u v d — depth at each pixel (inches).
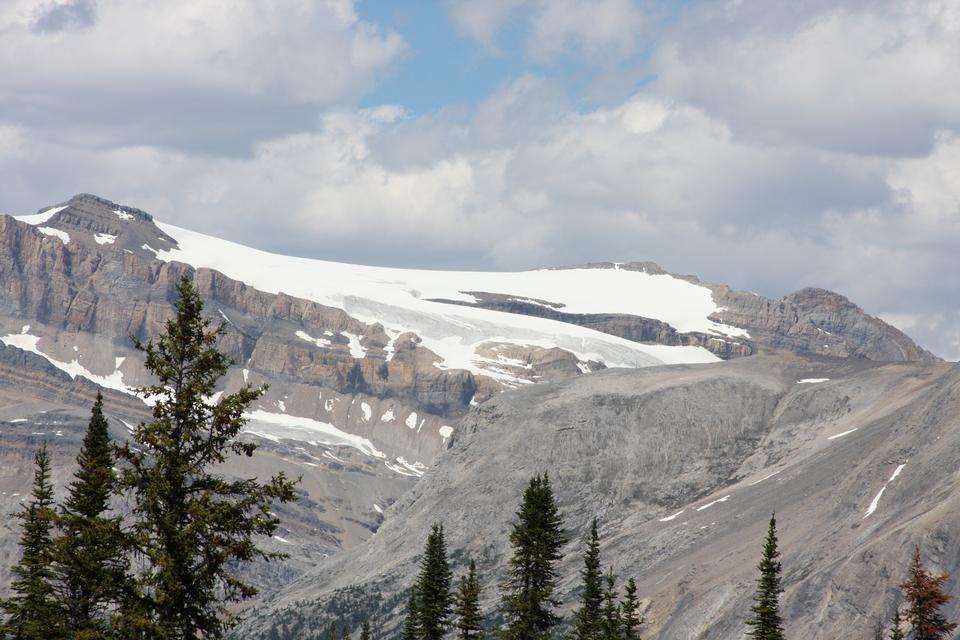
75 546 3083.2
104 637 3041.3
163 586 2977.4
